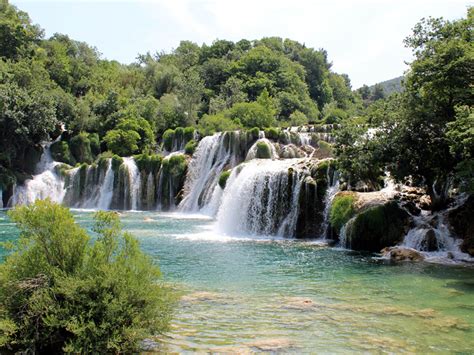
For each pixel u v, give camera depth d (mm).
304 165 26891
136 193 44781
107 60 106250
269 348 8273
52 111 51625
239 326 9547
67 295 7312
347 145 21875
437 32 20781
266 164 29703
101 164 46656
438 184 22203
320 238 24156
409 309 10938
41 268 7742
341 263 17109
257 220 26641
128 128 54281
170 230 27234
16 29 70375
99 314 7414
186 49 117750
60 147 53000
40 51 73938
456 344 8562
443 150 19578
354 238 20453
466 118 15891
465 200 20359
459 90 18438
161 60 108812
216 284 13656
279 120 75375
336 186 24594
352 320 10023
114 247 8445
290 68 96688
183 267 16281
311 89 108438
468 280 14141
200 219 33906
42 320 7320
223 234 25859
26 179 47844
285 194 25828
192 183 43312
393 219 20188
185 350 8078
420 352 8164
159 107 63875
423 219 20328
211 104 69250
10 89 50438
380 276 14766
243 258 18141
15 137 48969
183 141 51062
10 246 8156
